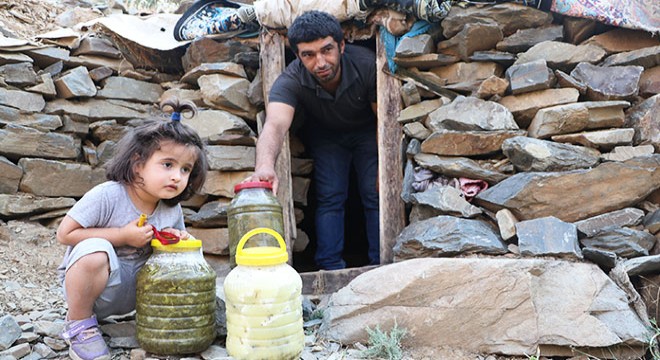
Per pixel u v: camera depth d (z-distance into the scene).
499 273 2.38
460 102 2.93
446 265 2.41
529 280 2.37
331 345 2.41
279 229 2.60
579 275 2.41
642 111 2.78
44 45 3.65
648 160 2.65
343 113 3.52
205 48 3.65
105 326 2.34
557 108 2.76
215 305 2.27
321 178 3.73
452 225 2.71
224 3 3.78
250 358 1.99
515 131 2.82
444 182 2.94
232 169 3.38
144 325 2.14
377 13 3.15
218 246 3.34
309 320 2.71
